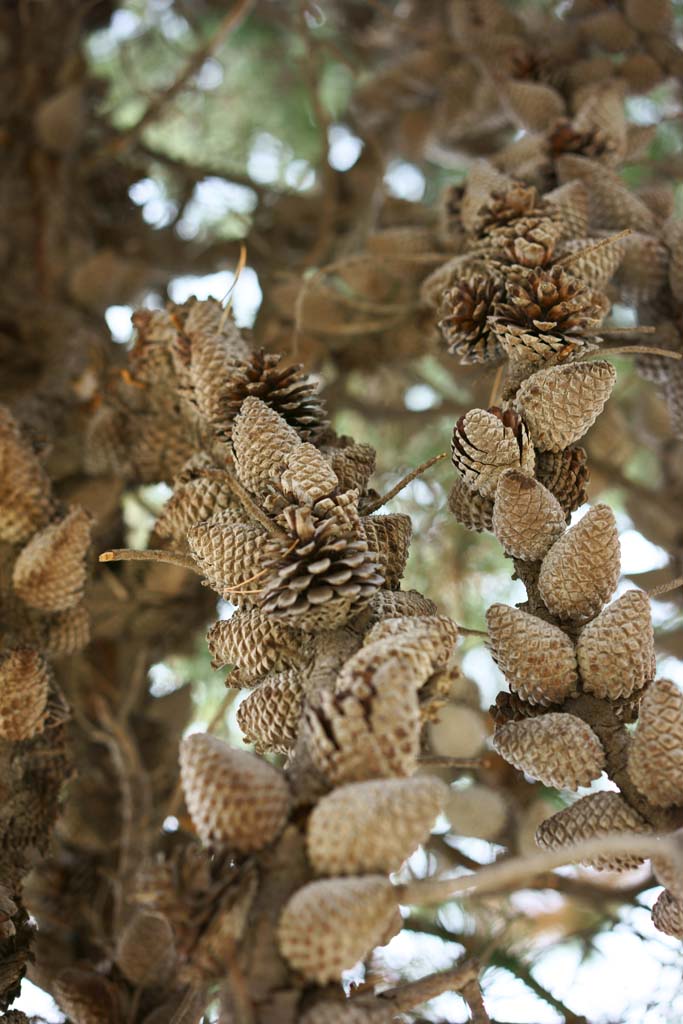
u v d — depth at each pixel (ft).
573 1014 4.76
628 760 3.62
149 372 4.76
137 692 5.57
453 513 4.08
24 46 6.47
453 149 6.52
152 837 5.41
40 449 4.61
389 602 3.81
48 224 6.15
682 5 6.48
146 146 7.34
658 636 6.03
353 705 3.47
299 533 3.70
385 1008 3.43
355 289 5.59
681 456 6.24
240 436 3.94
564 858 3.30
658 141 7.47
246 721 3.81
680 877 3.49
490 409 3.94
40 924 5.32
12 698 4.18
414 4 6.72
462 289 4.21
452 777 5.68
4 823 4.23
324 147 6.44
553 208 4.41
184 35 8.71
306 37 6.34
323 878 3.38
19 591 4.37
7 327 5.82
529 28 5.77
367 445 4.15
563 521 3.89
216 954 3.34
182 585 5.61
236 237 7.57
